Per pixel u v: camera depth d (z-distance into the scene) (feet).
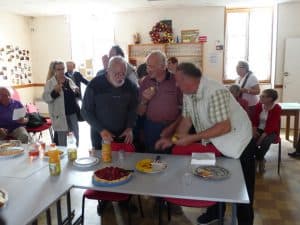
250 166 7.45
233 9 21.97
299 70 20.44
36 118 15.75
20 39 24.59
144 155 7.97
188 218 9.24
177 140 7.25
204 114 7.05
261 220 9.08
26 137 13.48
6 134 13.14
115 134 9.00
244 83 16.58
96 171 6.52
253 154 7.50
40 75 26.23
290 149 16.19
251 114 13.89
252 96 16.42
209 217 8.64
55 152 6.74
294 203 10.15
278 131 12.73
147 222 9.08
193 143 7.98
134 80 10.70
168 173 6.66
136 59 23.06
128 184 6.11
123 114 8.96
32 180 6.41
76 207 9.96
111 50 11.76
